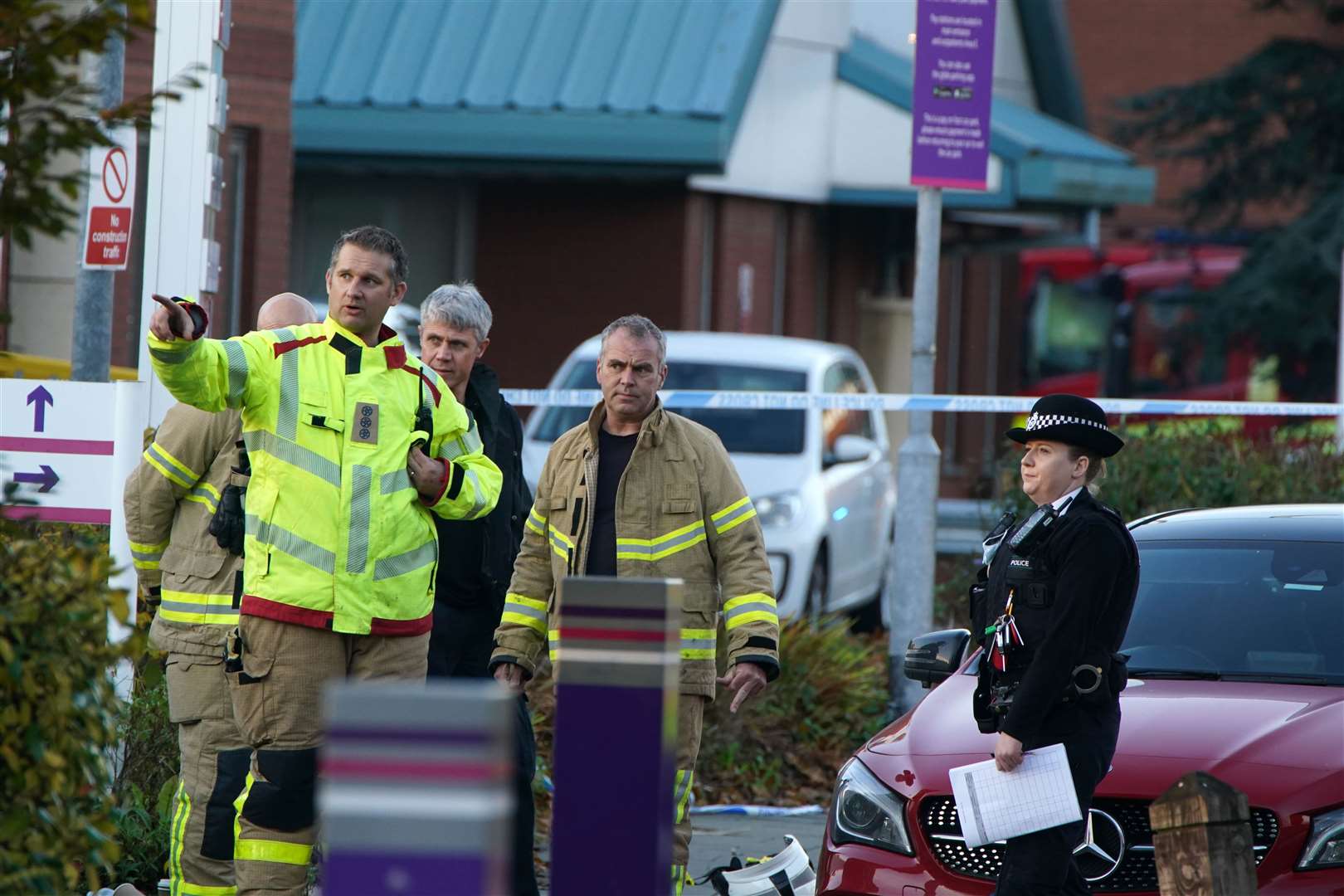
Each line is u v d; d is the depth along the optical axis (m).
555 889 14.48
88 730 14.41
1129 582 19.48
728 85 69.19
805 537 47.16
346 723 10.12
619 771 14.47
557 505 22.11
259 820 19.66
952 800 21.41
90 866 14.84
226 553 21.56
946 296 103.44
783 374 50.47
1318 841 19.86
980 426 107.19
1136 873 20.69
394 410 20.05
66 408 24.05
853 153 80.75
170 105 28.06
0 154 14.13
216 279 28.83
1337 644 23.72
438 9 72.50
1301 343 104.94
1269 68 110.06
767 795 34.94
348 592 19.52
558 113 69.62
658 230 72.75
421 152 70.44
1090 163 79.31
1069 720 19.22
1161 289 113.75
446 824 10.05
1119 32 152.62
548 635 22.62
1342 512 26.39
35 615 13.95
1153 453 41.47
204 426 21.45
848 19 80.75
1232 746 21.11
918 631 38.03
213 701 21.55
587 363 51.06
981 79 37.59
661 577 21.66
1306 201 113.00
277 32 57.16
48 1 14.04
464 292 24.36
